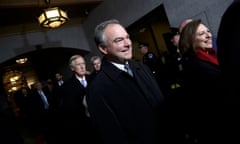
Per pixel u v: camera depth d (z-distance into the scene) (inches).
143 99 63.0
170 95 70.8
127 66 66.9
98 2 269.9
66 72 374.3
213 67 53.6
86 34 310.2
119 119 60.1
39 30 283.6
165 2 207.0
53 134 232.2
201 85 53.5
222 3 165.2
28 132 272.5
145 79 68.7
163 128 64.4
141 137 60.4
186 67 59.7
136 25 243.3
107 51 63.8
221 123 44.5
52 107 241.9
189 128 60.2
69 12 277.4
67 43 297.9
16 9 226.2
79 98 128.6
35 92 269.1
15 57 271.6
